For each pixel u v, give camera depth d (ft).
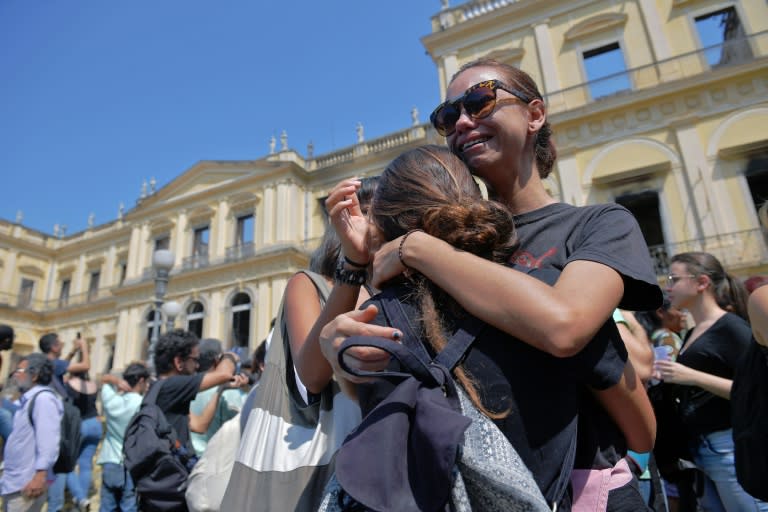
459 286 2.68
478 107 4.13
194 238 62.03
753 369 5.16
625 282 3.05
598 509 2.80
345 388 3.29
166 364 11.02
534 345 2.50
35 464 10.71
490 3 44.21
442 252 2.82
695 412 7.31
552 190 36.60
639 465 6.50
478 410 2.50
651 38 36.50
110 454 13.82
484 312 2.59
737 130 31.73
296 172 57.52
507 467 2.27
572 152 36.35
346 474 2.24
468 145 4.20
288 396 4.37
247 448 4.26
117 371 60.13
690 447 7.54
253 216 58.03
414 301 2.97
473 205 3.04
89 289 80.07
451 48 44.14
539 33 40.75
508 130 4.10
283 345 4.63
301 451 4.07
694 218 31.63
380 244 3.45
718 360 7.27
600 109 35.65
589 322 2.56
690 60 34.63
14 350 77.51
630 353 5.32
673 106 34.04
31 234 85.10
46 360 11.84
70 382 17.28
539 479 2.46
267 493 3.96
